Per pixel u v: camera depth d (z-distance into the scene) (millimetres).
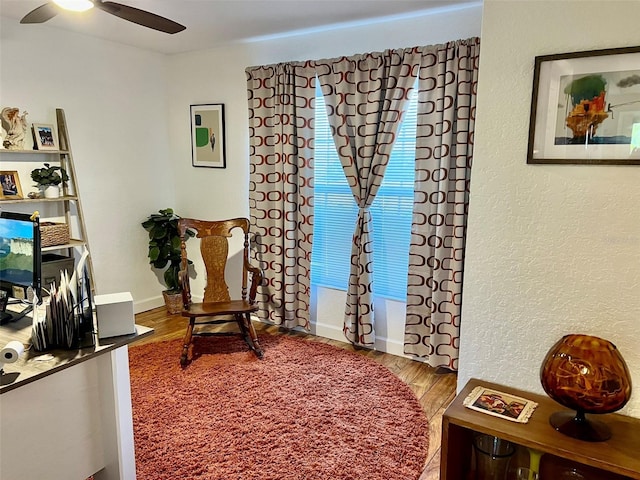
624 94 1503
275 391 2791
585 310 1675
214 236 3502
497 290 1826
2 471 1525
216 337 3623
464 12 2820
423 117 2920
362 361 3240
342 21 3121
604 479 1611
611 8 1491
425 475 2064
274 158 3600
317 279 3709
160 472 2061
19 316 1927
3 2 2807
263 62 3684
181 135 4289
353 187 3256
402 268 3318
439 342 3072
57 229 3307
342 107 3189
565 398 1504
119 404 1783
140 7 2830
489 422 1584
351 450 2230
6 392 1455
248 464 2121
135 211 4156
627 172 1537
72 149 3619
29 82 3307
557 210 1665
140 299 4285
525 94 1660
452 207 2922
